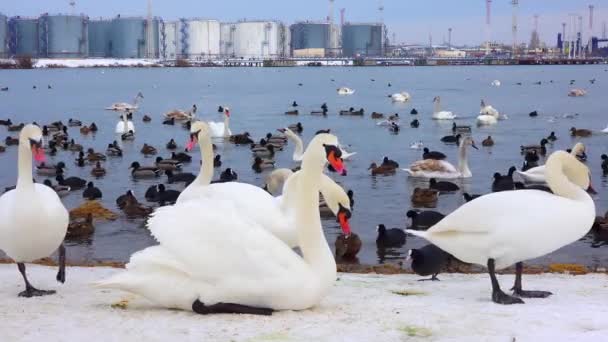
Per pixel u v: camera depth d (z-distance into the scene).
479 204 9.53
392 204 26.06
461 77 168.62
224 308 8.54
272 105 82.50
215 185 12.35
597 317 8.39
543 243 9.34
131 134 49.00
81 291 10.56
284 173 18.83
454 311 8.75
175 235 8.55
